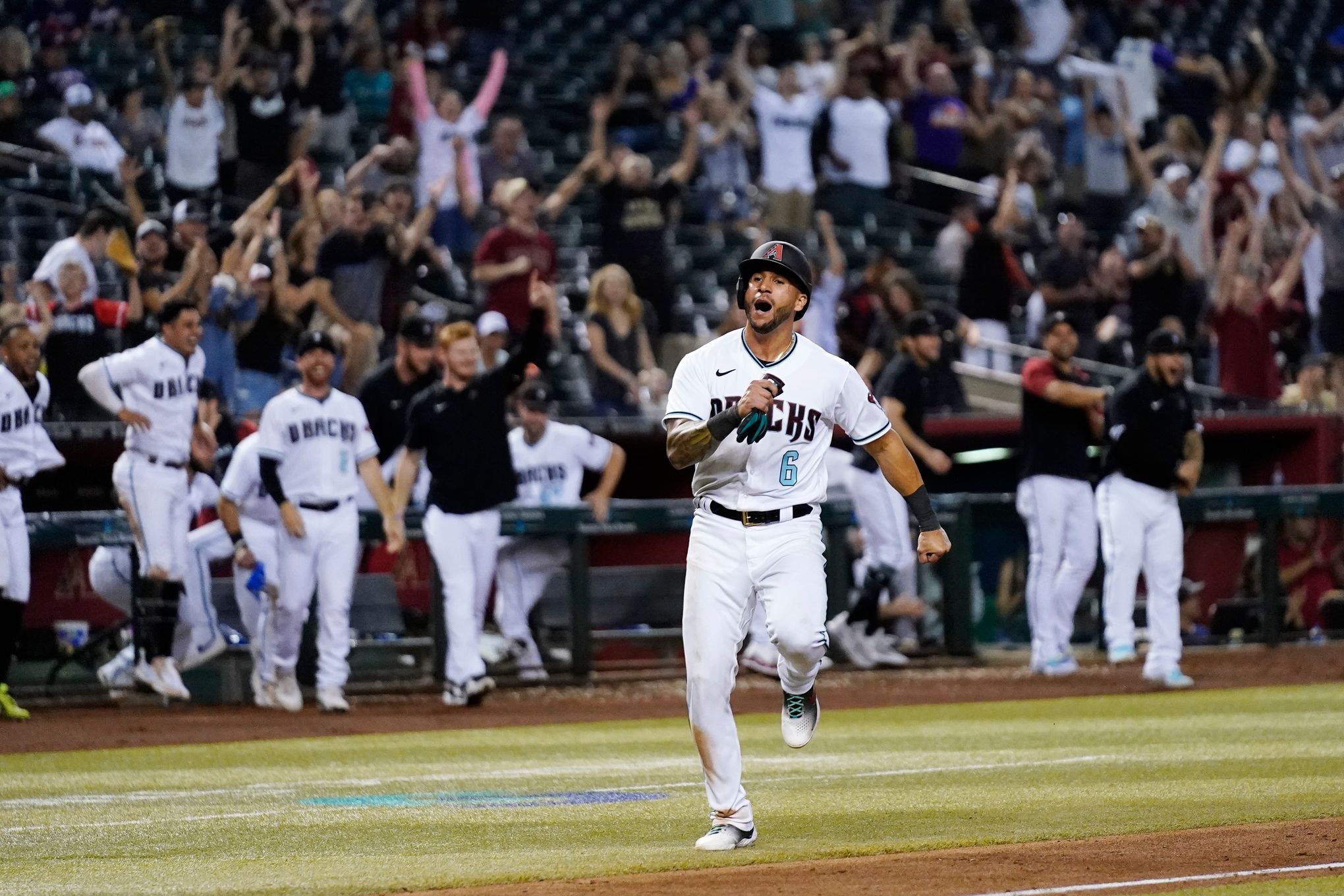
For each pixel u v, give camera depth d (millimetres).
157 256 46656
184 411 40188
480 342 48094
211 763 31031
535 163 62969
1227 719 35938
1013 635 52875
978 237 63438
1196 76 83812
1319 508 54625
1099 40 87438
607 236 57875
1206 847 19125
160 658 41156
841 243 68750
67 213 59094
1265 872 17391
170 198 57500
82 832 22406
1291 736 32375
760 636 46656
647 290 57562
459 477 40062
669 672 48844
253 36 61938
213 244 52625
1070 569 46062
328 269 50281
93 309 46031
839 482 50750
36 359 38969
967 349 63125
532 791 26250
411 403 44125
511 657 46469
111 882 18203
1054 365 44781
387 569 46531
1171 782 25750
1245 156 75812
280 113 58594
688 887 16781
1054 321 44156
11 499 38719
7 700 38969
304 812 24016
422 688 45562
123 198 59375
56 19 66188
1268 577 54219
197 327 40219
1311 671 46875
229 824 22938
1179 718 36281
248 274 49344
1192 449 42406
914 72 74062
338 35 65625
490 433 40406
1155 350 41406
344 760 31219
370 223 50969
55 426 44906
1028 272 70688
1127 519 42375
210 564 44562
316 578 40438
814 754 30875
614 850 19781
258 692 41906
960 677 47719
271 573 41531
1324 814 21922
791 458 19469
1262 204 76375
